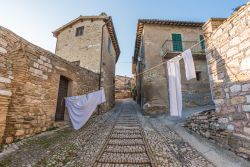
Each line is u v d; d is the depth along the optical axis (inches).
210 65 213.5
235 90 167.3
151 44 485.7
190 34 499.8
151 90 448.1
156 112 427.2
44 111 236.5
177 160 163.0
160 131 268.8
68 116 295.3
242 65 159.5
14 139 184.7
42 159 158.6
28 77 211.2
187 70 208.4
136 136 239.0
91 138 232.7
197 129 236.5
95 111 393.4
